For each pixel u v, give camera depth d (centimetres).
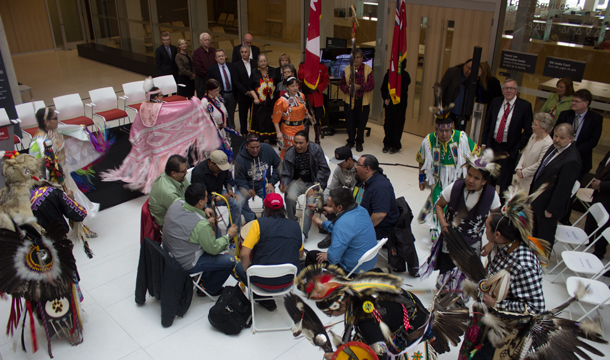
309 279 211
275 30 927
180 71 828
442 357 320
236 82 733
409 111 780
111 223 505
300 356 326
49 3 1380
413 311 228
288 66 670
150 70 1136
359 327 212
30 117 618
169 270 340
